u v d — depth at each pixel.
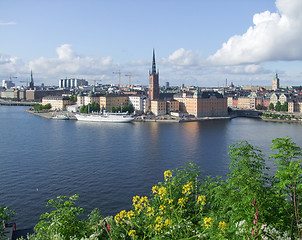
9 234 50.75
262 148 134.12
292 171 25.44
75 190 82.12
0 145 141.88
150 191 81.38
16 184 86.69
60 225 29.42
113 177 92.88
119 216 27.77
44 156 119.88
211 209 30.98
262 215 25.03
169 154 123.06
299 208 27.23
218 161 111.56
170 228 25.89
